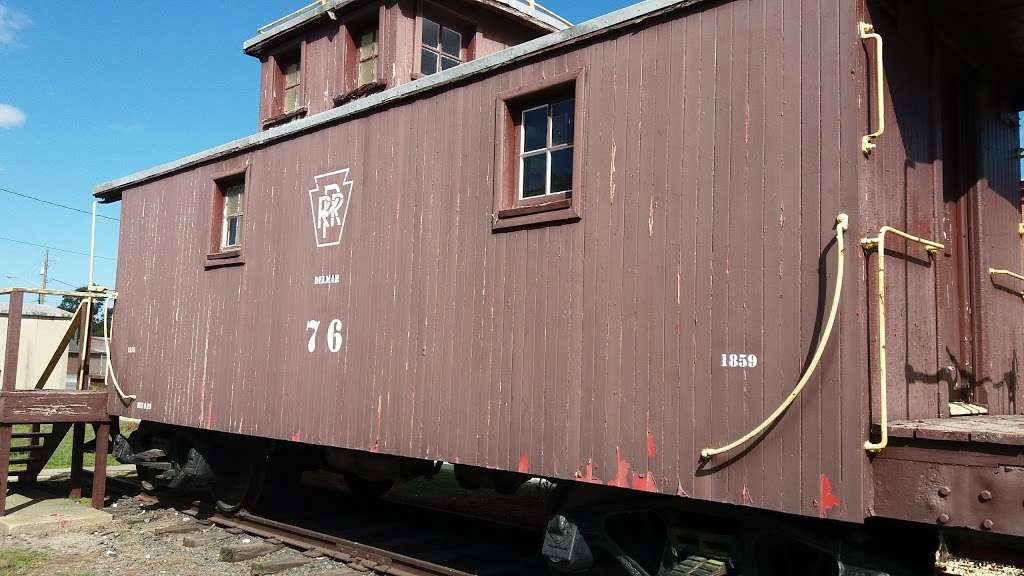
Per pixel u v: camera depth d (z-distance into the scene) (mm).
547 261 4605
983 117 5145
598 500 4477
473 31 9250
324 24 9398
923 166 4191
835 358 3363
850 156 3414
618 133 4309
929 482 3143
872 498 3293
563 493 4699
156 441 8469
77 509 7930
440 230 5316
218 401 7148
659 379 3975
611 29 4375
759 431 3521
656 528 4664
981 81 5137
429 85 5465
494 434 4758
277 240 6785
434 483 10172
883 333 3293
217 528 7258
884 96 3771
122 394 8367
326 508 7988
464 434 4945
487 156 5051
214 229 7664
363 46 9156
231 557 6070
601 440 4188
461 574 5262
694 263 3902
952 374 4625
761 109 3725
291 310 6508
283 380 6465
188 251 7938
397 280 5578
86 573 5766
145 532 7102
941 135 4625
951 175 5043
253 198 7148
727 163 3824
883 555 3578
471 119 5199
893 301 3727
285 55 10164
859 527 3549
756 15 3791
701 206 3904
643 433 4008
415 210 5523
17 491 8844
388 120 5848
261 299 6855
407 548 6289
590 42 4496
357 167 6070
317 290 6273
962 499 3049
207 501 8281
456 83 5324
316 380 6141
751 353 3643
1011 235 5496
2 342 19250
